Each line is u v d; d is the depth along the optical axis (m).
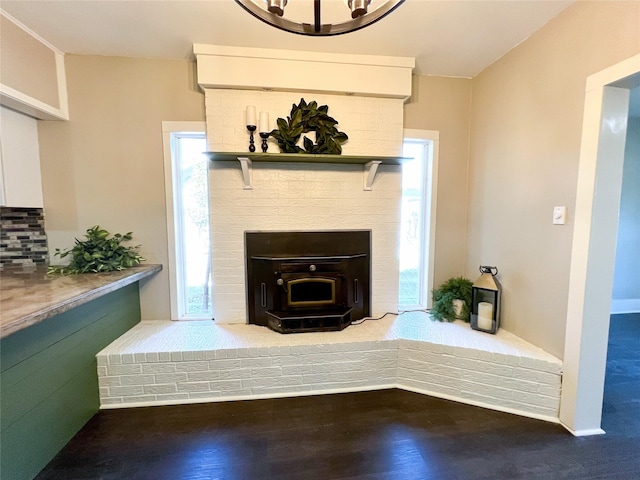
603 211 1.67
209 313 2.76
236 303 2.56
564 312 1.85
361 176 2.62
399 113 2.58
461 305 2.63
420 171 2.91
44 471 1.53
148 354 2.04
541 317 2.04
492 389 2.04
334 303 2.51
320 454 1.64
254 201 2.51
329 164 2.57
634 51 1.44
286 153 2.34
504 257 2.38
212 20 1.95
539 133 2.02
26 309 1.35
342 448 1.69
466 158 2.82
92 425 1.87
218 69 2.27
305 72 2.35
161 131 2.47
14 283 1.87
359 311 2.66
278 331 2.38
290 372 2.18
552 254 1.94
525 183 2.15
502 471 1.54
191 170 2.67
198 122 2.48
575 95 1.75
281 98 2.43
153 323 2.56
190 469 1.55
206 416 1.96
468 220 2.84
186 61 2.44
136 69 2.41
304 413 1.99
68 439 1.74
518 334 2.26
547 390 1.90
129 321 2.43
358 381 2.26
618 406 2.02
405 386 2.28
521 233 2.20
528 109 2.11
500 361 2.00
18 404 1.42
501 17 1.89
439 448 1.69
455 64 2.51
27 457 1.47
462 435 1.79
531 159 2.09
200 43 2.22
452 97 2.75
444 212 2.85
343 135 2.46
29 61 2.03
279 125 2.38
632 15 1.44
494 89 2.46
